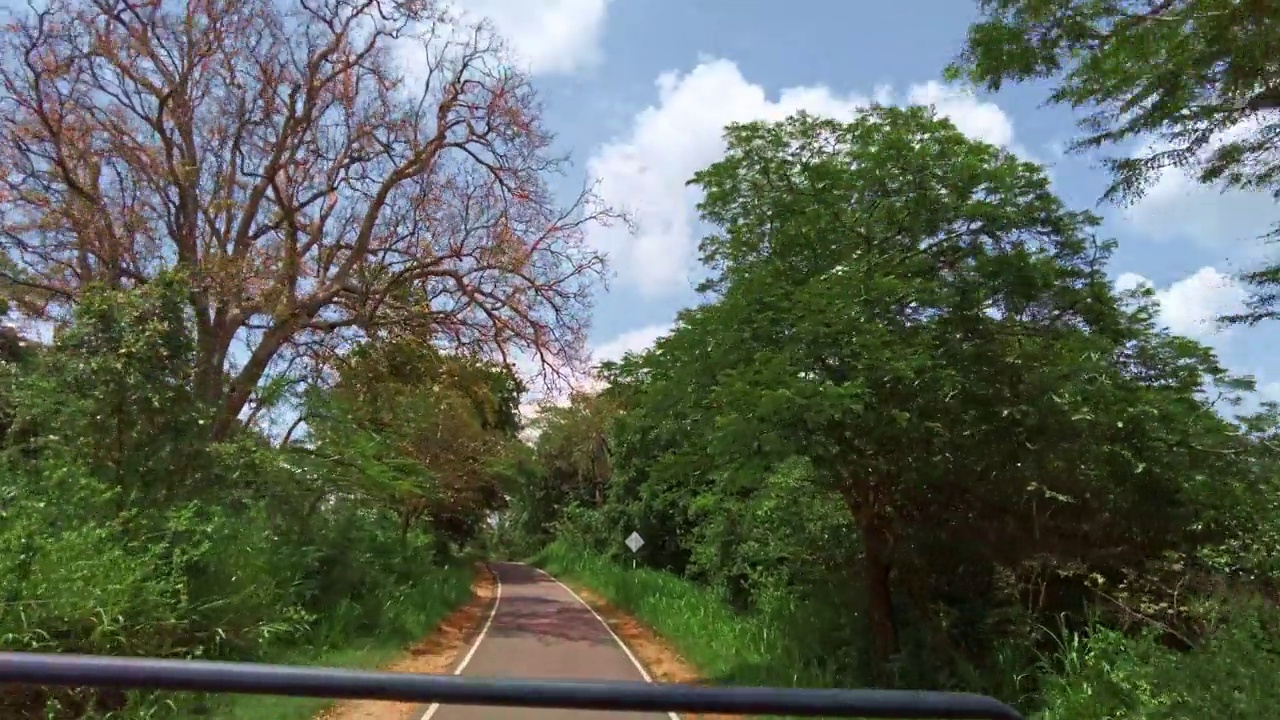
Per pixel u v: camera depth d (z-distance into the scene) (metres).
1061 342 11.27
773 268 11.59
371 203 20.58
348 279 20.42
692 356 11.70
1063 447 10.54
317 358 20.89
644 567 30.88
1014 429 10.59
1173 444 11.05
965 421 10.48
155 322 10.72
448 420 26.94
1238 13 6.26
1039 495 11.07
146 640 8.27
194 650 9.06
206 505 11.06
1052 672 9.52
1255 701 6.68
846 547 14.34
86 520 9.05
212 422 11.65
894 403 10.20
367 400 22.41
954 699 1.62
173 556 9.28
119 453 10.38
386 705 10.41
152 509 10.02
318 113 20.50
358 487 18.08
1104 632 9.10
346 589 16.75
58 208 18.39
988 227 11.22
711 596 21.38
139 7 18.62
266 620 11.16
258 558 11.84
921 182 11.40
